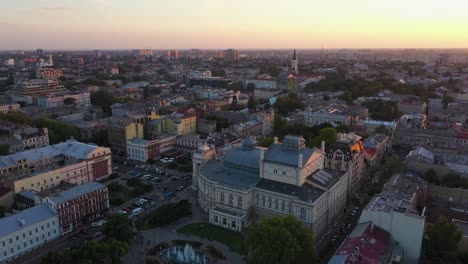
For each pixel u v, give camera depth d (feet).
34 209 564.71
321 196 558.56
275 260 433.07
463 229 527.40
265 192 583.58
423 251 510.58
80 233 584.81
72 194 603.67
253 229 465.47
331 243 560.20
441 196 650.02
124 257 513.04
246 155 653.30
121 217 542.57
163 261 503.20
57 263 447.42
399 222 492.95
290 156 595.06
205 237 564.71
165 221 599.98
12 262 509.35
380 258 443.32
